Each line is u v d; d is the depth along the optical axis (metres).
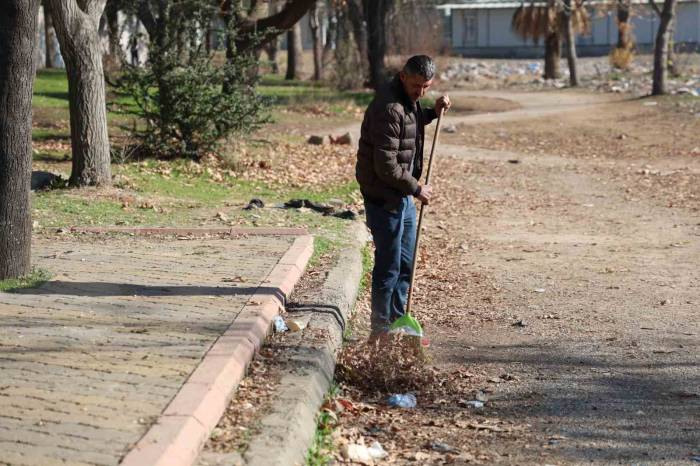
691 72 62.53
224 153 21.41
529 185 23.09
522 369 8.53
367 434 6.95
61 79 48.09
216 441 6.03
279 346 8.09
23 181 9.77
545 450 6.58
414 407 7.56
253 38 22.39
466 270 12.95
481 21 93.19
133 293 9.31
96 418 5.99
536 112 43.41
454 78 65.56
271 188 19.20
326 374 7.72
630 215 18.06
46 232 12.88
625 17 70.38
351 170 23.45
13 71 9.49
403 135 8.30
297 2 25.55
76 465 5.31
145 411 6.12
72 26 16.28
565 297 11.29
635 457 6.43
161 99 20.80
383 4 50.25
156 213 14.84
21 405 6.23
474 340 9.49
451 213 18.52
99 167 16.89
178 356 7.25
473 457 6.48
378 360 8.06
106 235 12.77
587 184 23.19
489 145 33.03
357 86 52.12
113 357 7.25
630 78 61.97
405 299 8.88
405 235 8.77
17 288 9.42
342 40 52.81
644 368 8.47
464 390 7.98
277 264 10.72
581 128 37.06
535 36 64.81
